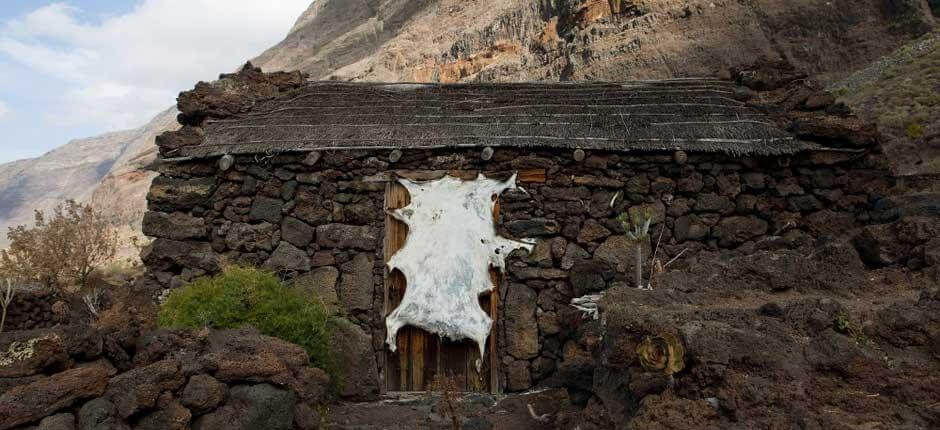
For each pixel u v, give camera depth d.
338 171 7.48
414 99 8.74
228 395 4.60
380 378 7.15
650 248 7.41
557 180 7.48
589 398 5.28
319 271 7.33
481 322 7.16
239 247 7.36
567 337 7.14
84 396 3.96
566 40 35.31
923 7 26.95
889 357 3.80
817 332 4.02
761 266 5.14
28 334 4.03
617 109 8.17
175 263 7.32
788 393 3.61
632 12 33.97
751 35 29.41
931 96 16.14
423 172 7.50
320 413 5.87
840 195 7.56
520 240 7.37
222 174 7.43
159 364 4.26
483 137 7.48
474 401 6.70
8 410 3.63
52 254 10.91
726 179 7.54
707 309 4.43
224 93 8.46
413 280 7.21
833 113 7.91
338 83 9.38
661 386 3.96
